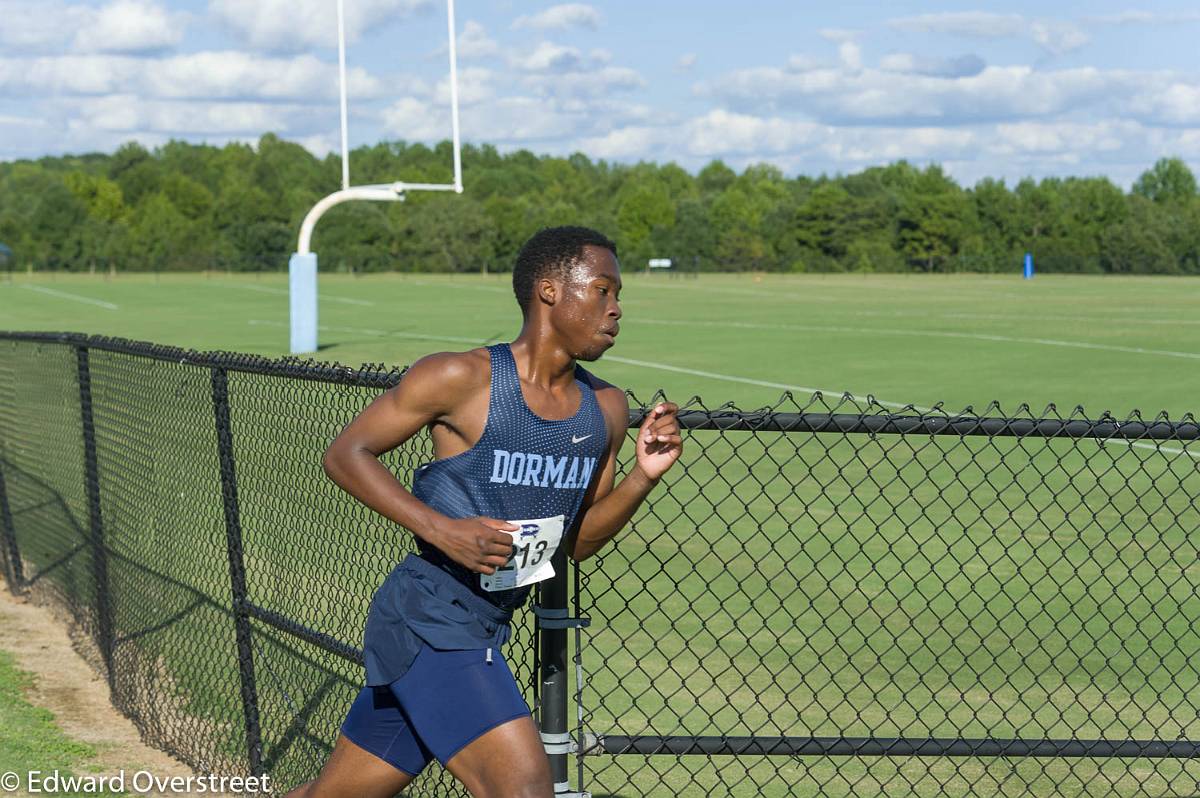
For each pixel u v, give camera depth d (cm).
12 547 1176
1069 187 13750
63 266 11781
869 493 1492
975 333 4025
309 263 3762
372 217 12419
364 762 462
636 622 1009
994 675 892
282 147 19050
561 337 438
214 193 16588
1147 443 1811
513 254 12144
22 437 1249
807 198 14812
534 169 19138
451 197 12362
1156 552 1200
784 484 1555
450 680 437
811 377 2866
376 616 450
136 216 15588
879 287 8225
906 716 820
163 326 4938
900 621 1007
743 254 12525
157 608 871
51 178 15750
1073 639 964
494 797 428
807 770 689
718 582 1123
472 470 437
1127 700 845
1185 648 942
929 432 556
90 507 925
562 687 520
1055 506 1409
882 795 716
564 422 441
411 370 436
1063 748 595
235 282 9494
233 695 798
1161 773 753
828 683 877
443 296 7056
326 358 3569
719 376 2903
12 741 757
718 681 880
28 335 1163
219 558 878
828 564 1176
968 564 1167
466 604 439
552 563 509
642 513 1405
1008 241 13150
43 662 947
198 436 869
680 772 754
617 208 15275
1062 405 2355
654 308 5669
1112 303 5891
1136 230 11419
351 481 430
